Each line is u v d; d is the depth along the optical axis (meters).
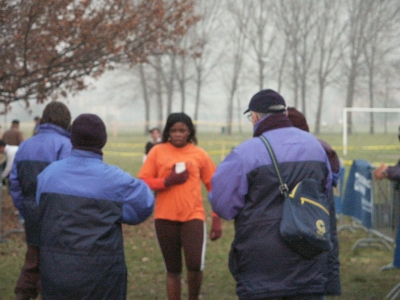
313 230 3.51
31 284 5.44
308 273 3.59
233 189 3.71
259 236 3.63
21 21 9.93
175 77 60.59
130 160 26.98
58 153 5.22
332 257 4.81
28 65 10.80
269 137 3.82
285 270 3.57
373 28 55.50
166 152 5.74
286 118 3.92
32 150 5.24
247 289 3.60
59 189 3.60
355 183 9.27
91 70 11.08
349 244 9.16
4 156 10.25
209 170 5.79
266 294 3.53
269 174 3.69
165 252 5.71
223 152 29.52
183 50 12.38
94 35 10.45
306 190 3.64
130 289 6.78
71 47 10.73
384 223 8.07
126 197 3.64
